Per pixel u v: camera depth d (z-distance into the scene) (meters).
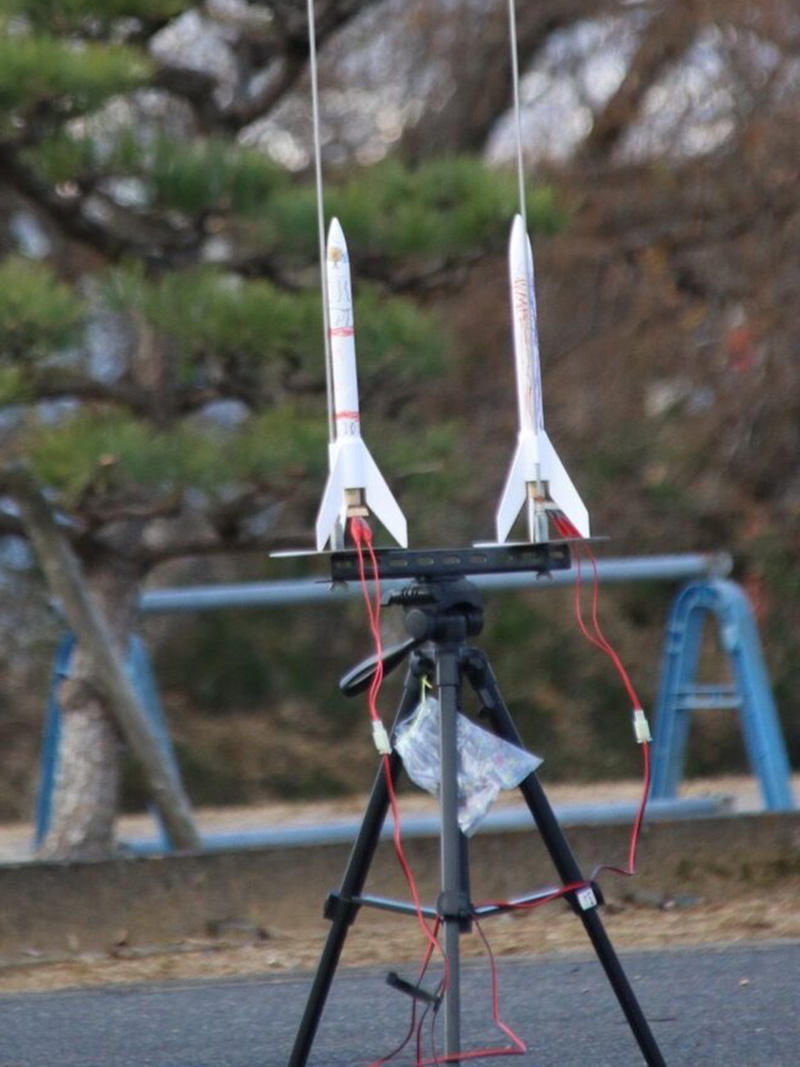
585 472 64.50
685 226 61.50
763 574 62.88
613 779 58.81
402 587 15.22
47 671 60.25
